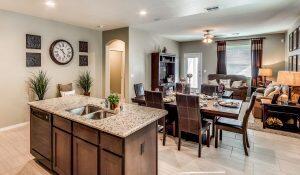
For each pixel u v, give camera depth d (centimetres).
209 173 257
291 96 436
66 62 522
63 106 262
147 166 205
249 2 360
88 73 586
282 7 412
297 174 255
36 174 251
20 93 436
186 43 958
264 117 425
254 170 264
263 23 563
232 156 303
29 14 436
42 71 473
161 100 346
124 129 173
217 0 345
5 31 406
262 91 665
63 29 517
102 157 185
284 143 351
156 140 219
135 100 416
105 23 527
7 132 401
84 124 194
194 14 457
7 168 265
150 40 706
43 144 260
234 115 287
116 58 786
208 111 309
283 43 737
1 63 404
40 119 262
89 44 593
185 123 313
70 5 374
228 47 864
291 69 579
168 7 385
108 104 256
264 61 779
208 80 870
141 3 360
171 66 809
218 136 362
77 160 211
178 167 271
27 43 439
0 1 351
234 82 789
